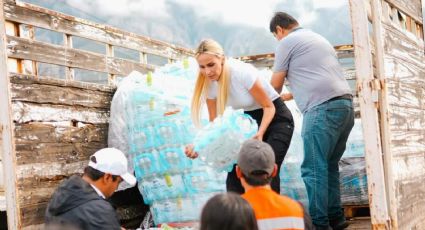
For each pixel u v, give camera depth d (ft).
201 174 17.15
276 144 13.96
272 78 16.19
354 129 19.39
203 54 13.76
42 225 15.23
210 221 7.25
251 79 13.88
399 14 17.67
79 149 17.40
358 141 19.20
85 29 18.74
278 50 16.11
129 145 18.52
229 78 14.02
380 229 12.71
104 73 19.76
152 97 17.99
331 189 16.26
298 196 17.66
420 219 16.30
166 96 17.88
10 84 14.69
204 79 14.47
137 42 21.94
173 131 17.49
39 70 16.89
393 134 14.14
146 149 17.88
